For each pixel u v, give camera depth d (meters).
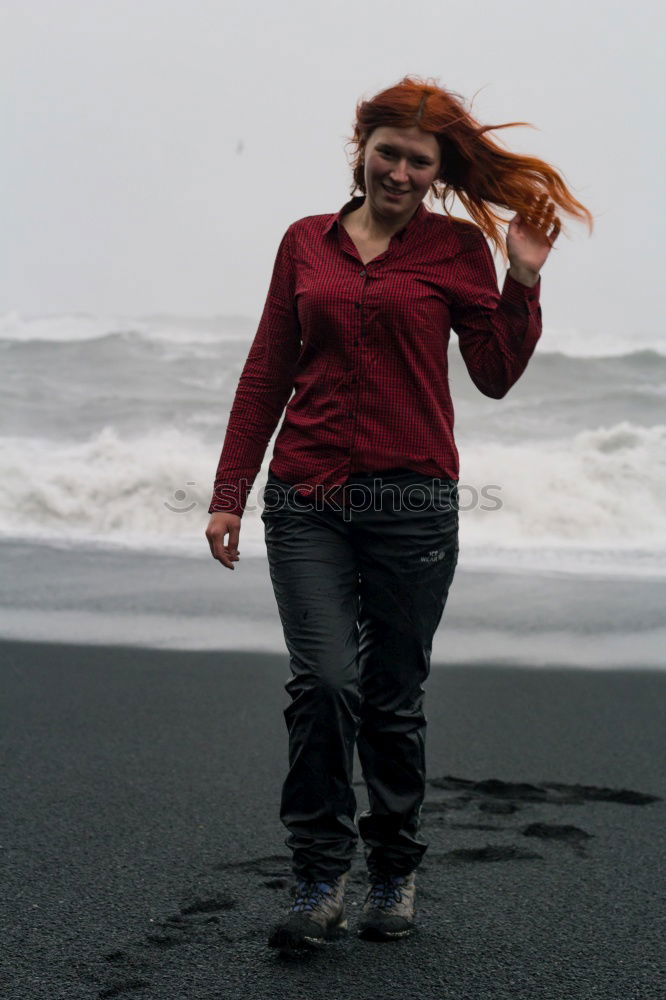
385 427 4.00
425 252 4.00
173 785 5.87
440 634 10.12
